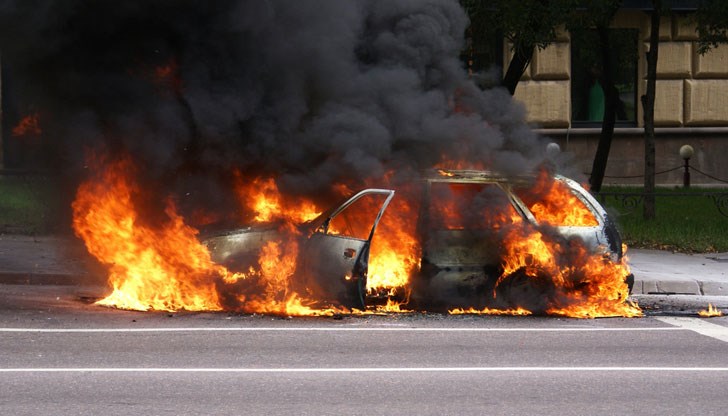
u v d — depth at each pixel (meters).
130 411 7.05
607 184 29.41
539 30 19.05
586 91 29.53
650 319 11.59
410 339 9.95
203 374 8.24
